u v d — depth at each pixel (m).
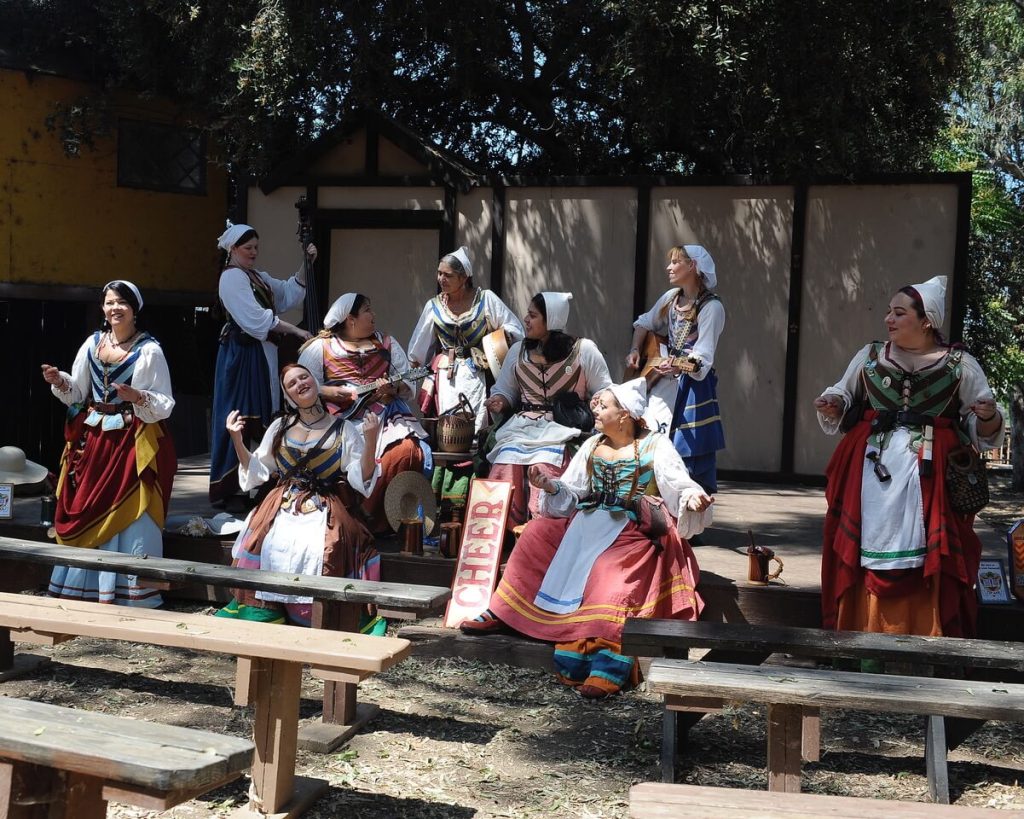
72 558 4.64
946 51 9.32
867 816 2.50
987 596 4.76
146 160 11.68
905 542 4.39
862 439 4.56
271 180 9.66
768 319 8.87
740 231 8.89
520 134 12.04
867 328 8.70
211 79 10.38
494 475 5.46
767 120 9.23
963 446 4.47
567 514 4.95
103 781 2.63
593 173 12.18
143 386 5.34
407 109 11.69
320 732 3.99
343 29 9.55
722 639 3.76
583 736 4.09
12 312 11.13
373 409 5.94
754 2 8.52
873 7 8.90
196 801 3.51
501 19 10.37
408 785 3.63
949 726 4.00
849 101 9.41
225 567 4.53
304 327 9.64
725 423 8.97
